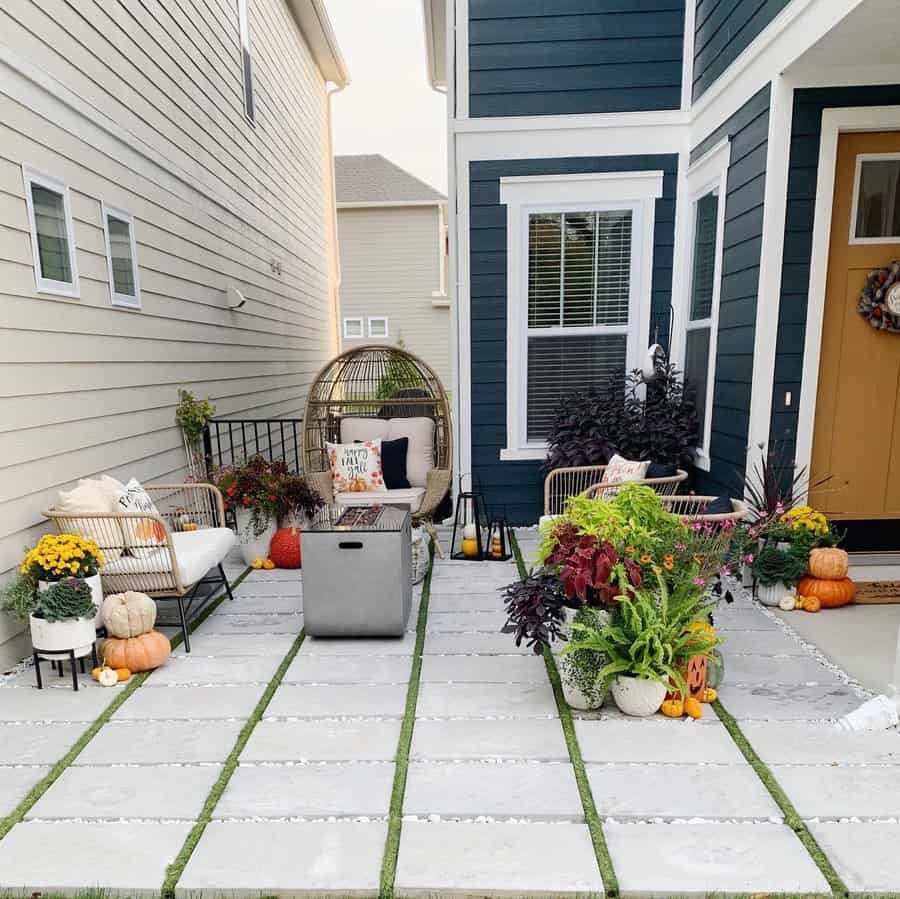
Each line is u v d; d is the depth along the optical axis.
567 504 2.82
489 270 4.76
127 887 1.61
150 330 4.25
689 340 4.67
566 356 4.87
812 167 3.33
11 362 2.79
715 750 2.11
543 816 1.82
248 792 1.94
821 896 1.56
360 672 2.70
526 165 4.64
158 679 2.66
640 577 2.32
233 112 6.07
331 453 4.68
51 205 3.15
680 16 4.46
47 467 3.05
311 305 9.52
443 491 4.33
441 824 1.79
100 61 3.65
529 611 2.38
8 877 1.64
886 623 3.06
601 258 4.74
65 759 2.12
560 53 4.53
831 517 3.73
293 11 8.39
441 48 6.81
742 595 3.43
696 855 1.67
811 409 3.52
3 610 2.66
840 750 2.11
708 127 4.20
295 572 4.12
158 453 4.34
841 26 2.73
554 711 2.37
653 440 4.34
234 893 1.59
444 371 13.10
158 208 4.41
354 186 13.56
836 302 3.53
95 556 2.78
